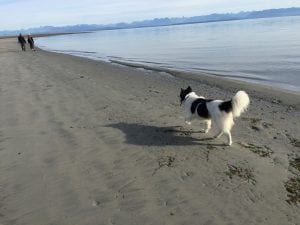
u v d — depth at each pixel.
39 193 4.23
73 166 4.91
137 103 8.22
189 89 6.54
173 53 25.78
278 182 4.52
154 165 4.91
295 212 3.93
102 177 4.60
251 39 35.22
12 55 22.34
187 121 6.33
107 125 6.55
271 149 5.62
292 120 7.39
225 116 5.51
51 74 12.66
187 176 4.61
